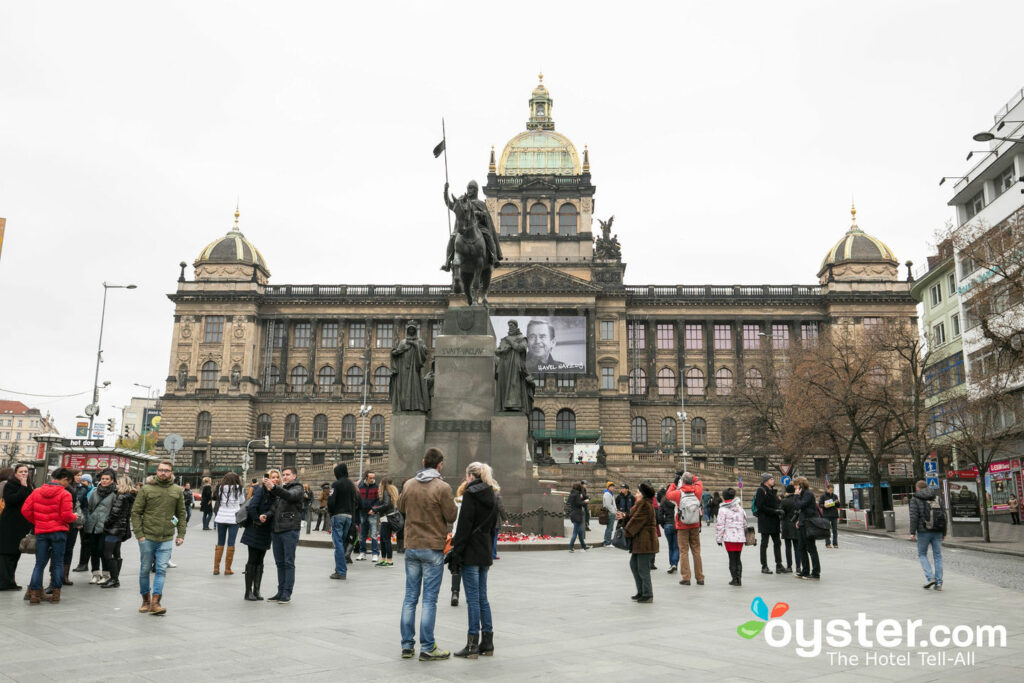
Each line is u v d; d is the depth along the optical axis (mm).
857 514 57281
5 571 17703
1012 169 57438
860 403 57375
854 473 99562
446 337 29531
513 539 28141
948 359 69625
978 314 39469
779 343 111688
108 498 18938
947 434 57000
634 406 109625
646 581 16359
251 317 111125
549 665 10570
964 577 22141
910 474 95375
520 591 17922
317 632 12820
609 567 23078
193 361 110125
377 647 11711
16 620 13930
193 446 107875
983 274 52531
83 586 18891
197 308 111500
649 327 112125
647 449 107938
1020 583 21281
